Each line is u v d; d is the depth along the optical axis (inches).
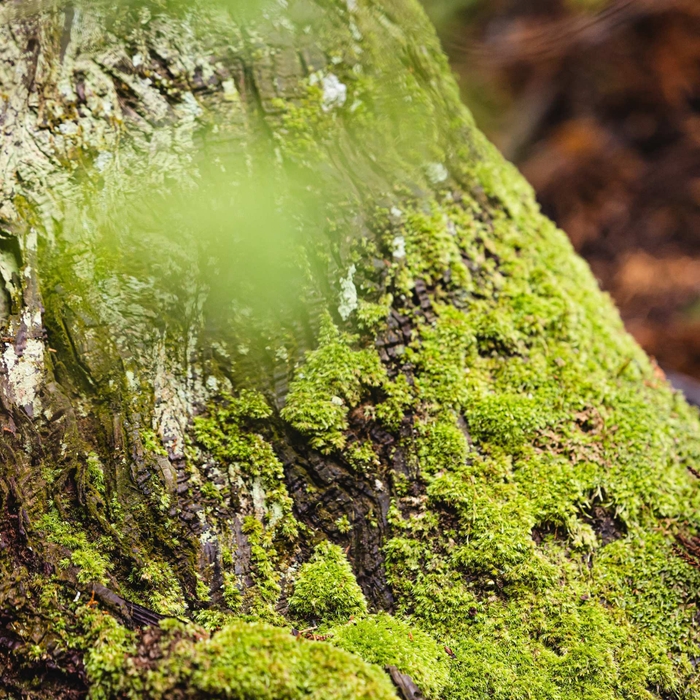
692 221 146.2
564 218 153.4
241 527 69.5
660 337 128.7
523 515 69.9
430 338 71.0
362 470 70.0
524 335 71.7
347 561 69.7
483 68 147.6
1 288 69.4
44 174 69.7
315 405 70.1
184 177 70.4
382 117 71.8
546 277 72.6
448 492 70.0
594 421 71.4
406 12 73.2
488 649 69.2
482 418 70.7
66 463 69.1
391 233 71.2
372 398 70.4
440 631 69.4
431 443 70.4
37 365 69.2
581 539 70.1
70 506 69.0
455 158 72.6
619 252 147.9
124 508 68.9
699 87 150.2
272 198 70.7
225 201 70.4
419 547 69.8
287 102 71.1
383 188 71.5
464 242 72.0
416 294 71.2
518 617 69.4
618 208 151.8
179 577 68.9
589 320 73.0
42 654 68.0
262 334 70.4
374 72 71.9
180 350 69.9
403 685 68.2
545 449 70.8
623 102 155.1
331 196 71.0
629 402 72.0
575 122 156.8
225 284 70.4
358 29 72.1
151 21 70.6
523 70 152.9
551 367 71.7
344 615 69.4
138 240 69.9
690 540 70.6
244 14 71.2
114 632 67.9
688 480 71.4
